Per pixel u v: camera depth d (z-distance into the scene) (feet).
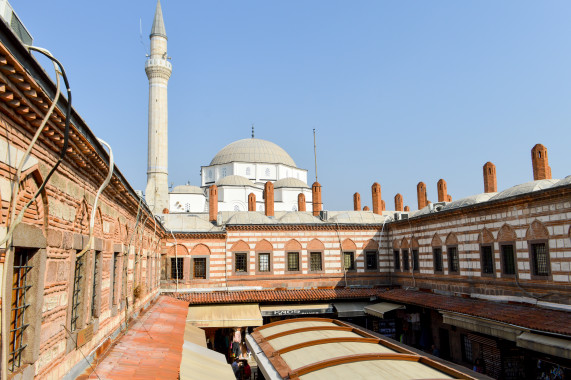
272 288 107.14
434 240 91.61
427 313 91.97
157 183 162.81
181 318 68.33
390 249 113.29
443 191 117.60
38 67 20.51
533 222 64.59
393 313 103.19
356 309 99.71
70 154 28.12
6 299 20.06
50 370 26.09
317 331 56.49
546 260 62.49
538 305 63.26
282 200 188.34
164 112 167.12
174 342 48.85
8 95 19.06
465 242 80.59
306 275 109.09
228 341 97.71
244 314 92.53
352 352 44.27
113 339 44.55
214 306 96.84
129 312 54.03
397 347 45.73
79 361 32.07
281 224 108.88
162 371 36.09
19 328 22.80
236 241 107.14
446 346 86.79
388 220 115.24
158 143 164.66
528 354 66.44
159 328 55.42
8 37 17.12
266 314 98.27
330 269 110.63
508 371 69.51
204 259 105.29
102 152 33.35
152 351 42.60
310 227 110.63
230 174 201.26
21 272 23.47
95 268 37.86
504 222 70.54
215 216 115.85
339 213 124.57
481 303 73.05
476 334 75.92
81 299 33.04
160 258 98.48
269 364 43.98
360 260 112.27
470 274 78.84
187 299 95.91
